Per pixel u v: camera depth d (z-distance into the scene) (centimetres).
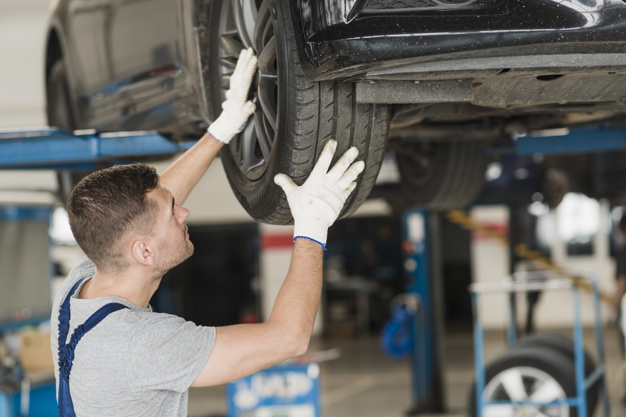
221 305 1480
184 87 276
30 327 607
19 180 637
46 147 345
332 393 880
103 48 328
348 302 1453
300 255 183
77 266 203
